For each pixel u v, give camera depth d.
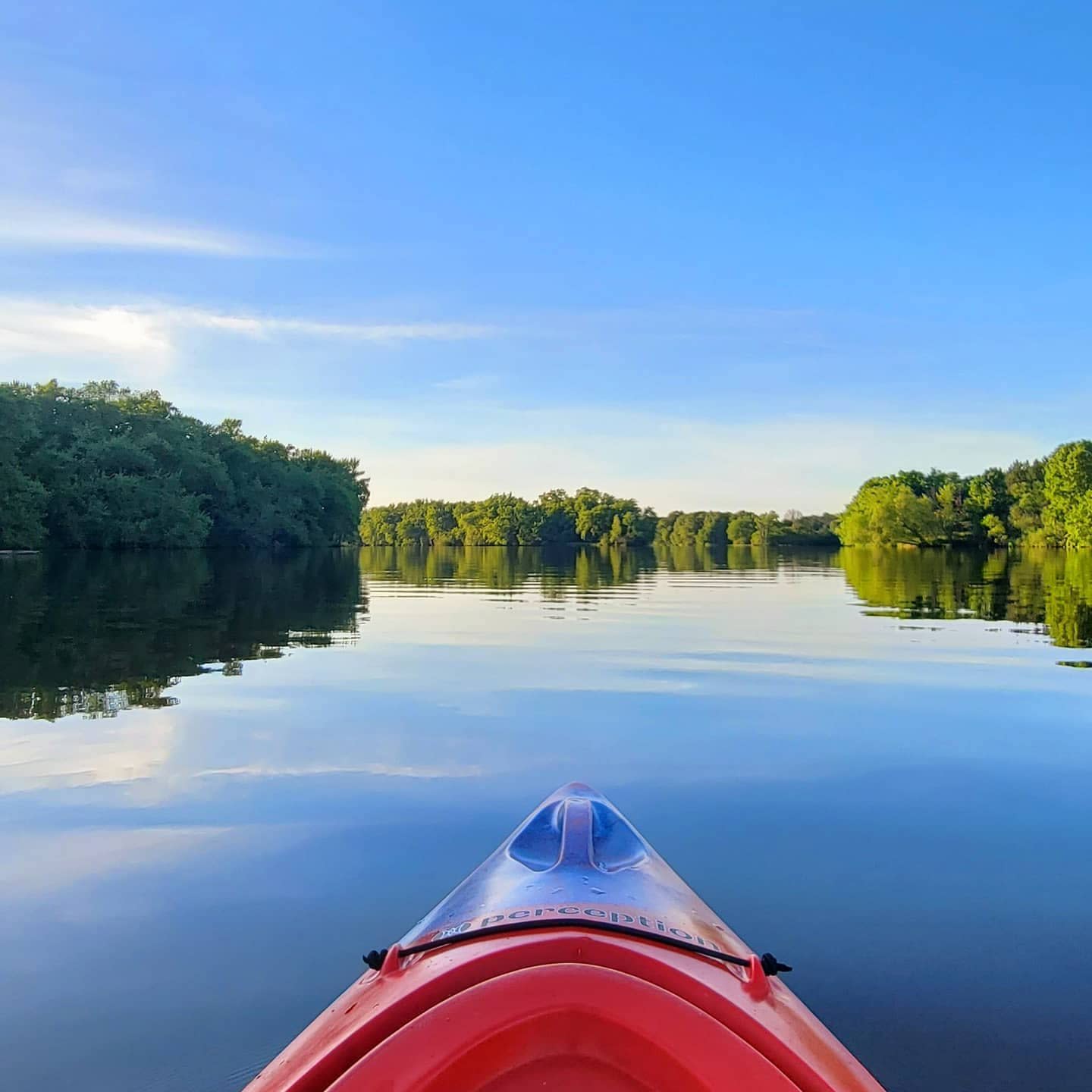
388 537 134.25
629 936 2.78
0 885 4.73
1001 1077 3.24
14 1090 3.17
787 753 7.37
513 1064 1.99
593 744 7.59
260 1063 3.32
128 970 3.93
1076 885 4.82
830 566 47.25
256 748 7.33
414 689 9.89
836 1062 2.35
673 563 52.25
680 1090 1.99
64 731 7.84
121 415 56.19
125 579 27.81
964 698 9.59
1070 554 68.81
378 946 4.14
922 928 4.33
